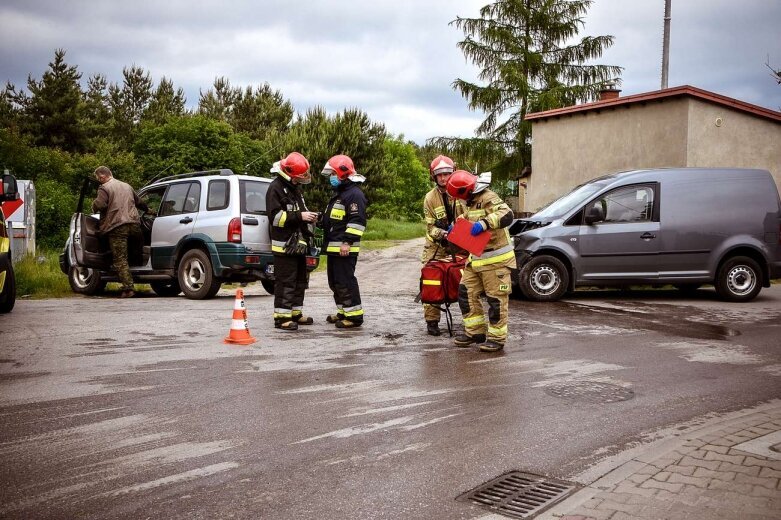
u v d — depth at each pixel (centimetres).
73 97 4688
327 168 823
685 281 1165
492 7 3278
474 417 490
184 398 519
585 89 3238
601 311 1030
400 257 2205
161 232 1145
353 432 452
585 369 647
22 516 325
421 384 576
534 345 757
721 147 1734
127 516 327
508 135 3309
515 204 3453
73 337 742
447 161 788
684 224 1160
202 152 3528
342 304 847
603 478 379
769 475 378
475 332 738
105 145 4106
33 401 503
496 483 375
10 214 1457
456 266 782
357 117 3591
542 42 3350
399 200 6488
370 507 342
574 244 1141
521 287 1139
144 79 5609
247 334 733
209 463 395
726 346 770
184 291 1116
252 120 5550
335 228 830
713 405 535
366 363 648
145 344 712
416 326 863
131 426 454
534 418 490
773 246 1177
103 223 1132
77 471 379
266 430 452
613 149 1900
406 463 401
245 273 1073
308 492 359
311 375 597
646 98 1772
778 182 1777
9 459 395
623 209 1162
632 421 489
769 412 510
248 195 1088
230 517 329
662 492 356
